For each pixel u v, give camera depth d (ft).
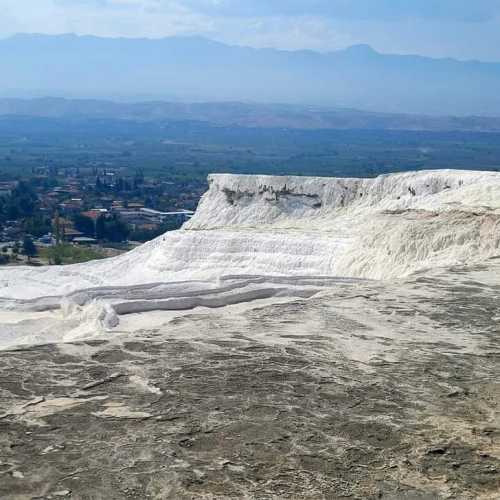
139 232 355.77
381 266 127.13
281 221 183.11
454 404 34.09
